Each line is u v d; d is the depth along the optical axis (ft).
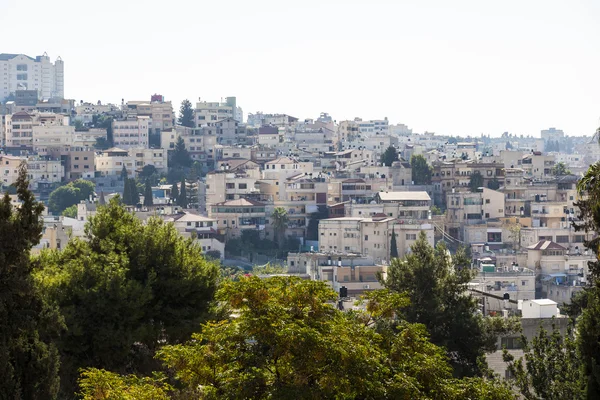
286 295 254.06
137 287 346.74
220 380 242.37
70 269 351.46
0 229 282.36
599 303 289.53
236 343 248.11
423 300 392.27
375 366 242.99
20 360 282.97
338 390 233.55
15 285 280.72
